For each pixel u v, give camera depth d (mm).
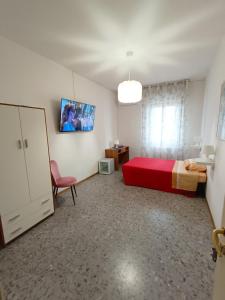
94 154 4309
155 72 3545
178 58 2822
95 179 4012
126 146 5352
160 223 2199
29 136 2062
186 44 2357
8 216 1840
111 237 1935
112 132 5250
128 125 5363
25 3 1523
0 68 2070
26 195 2045
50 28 1931
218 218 1936
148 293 1276
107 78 3875
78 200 2904
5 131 1785
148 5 1605
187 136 4570
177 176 3014
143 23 1878
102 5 1591
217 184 2066
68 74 3252
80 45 2342
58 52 2541
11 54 2188
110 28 1957
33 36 2090
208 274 1426
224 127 1826
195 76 3881
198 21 1851
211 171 2488
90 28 1949
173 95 4410
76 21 1814
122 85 2451
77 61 2893
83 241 1877
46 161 2328
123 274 1443
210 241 1840
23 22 1805
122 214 2434
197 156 4520
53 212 2463
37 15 1698
